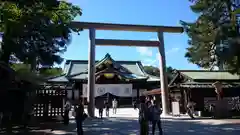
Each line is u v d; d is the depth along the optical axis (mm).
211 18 25203
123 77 48125
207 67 29812
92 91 24938
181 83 28672
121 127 17422
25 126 17297
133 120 22219
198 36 26594
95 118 23734
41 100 20219
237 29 23750
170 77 52031
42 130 15969
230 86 26766
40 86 20312
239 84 27484
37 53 19453
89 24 25547
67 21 22359
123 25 26812
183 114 27469
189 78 28312
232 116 24500
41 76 19797
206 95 26656
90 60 25375
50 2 17406
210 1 26297
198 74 29578
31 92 19578
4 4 15984
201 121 20938
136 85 49406
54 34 19094
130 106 45750
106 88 46938
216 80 27875
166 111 26625
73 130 15914
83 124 19328
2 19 15586
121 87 47406
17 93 19094
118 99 47125
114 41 26859
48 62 20297
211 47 27312
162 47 28109
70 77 47188
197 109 26125
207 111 24938
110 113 30562
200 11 26953
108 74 47719
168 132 14961
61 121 20609
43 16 18109
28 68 19531
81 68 55250
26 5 16672
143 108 12031
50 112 20484
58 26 19375
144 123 11930
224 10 25812
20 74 18547
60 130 15938
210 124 18781
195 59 28000
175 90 29984
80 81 47188
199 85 26750
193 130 15695
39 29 18688
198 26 26922
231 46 22969
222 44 24375
